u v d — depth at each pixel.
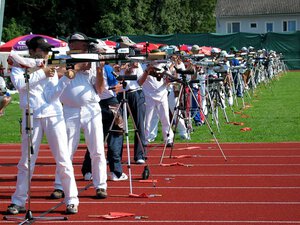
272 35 78.69
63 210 13.61
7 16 87.69
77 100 14.20
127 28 88.69
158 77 18.89
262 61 55.12
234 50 45.31
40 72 12.66
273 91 52.09
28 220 12.64
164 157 21.22
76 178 17.47
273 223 12.43
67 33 89.19
